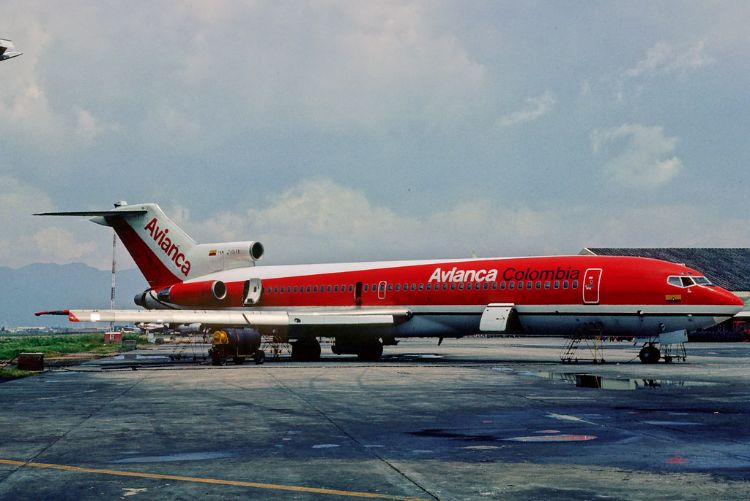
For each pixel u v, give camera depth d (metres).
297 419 17.34
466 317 41.75
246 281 48.47
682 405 19.80
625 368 34.91
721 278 88.19
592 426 16.03
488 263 41.78
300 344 45.97
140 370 35.34
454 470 11.55
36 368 35.44
